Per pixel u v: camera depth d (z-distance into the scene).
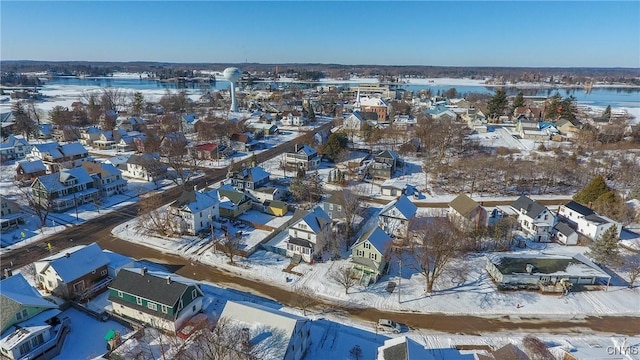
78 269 46.84
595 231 60.75
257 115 170.25
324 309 45.38
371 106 167.50
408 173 94.62
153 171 87.75
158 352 37.47
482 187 84.19
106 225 66.25
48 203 69.69
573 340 40.56
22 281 42.47
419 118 147.50
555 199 78.62
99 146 120.50
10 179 88.00
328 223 60.00
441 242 48.47
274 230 63.91
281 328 35.31
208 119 150.50
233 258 55.97
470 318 44.19
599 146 111.88
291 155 97.62
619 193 78.31
